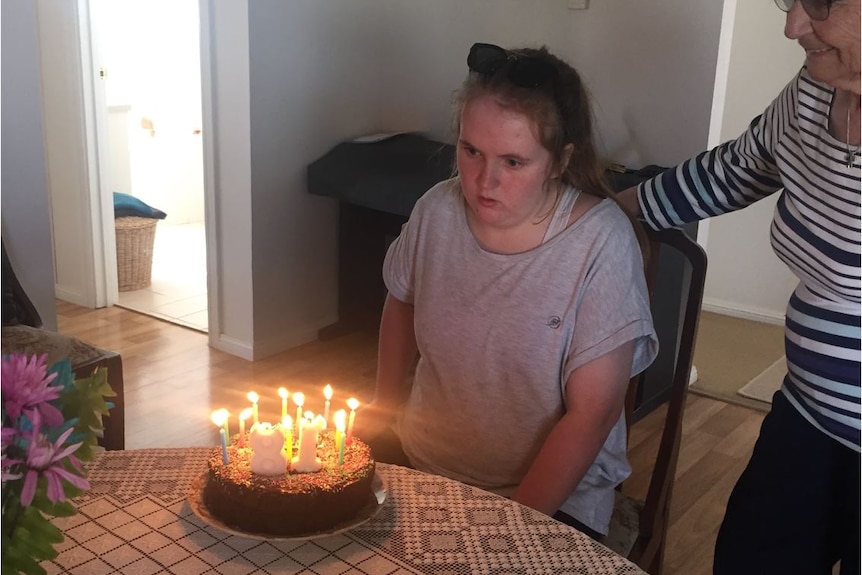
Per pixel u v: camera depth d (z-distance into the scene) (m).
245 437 1.07
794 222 1.21
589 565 0.95
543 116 1.20
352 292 3.51
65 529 0.98
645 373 2.89
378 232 3.37
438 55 3.42
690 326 1.33
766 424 1.36
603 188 1.35
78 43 3.49
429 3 3.39
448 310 1.36
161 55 5.25
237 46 2.99
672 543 2.22
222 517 0.97
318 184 3.27
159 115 5.33
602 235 1.27
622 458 1.38
